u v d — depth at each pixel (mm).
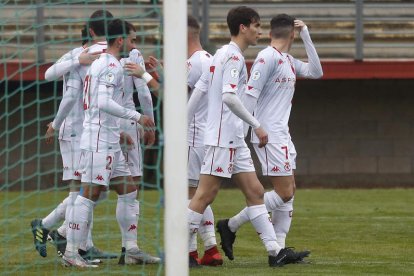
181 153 16781
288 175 25984
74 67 25656
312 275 23719
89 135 24703
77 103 26188
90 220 25203
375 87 53562
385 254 28141
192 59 26125
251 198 25172
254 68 25375
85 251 25469
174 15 16828
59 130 26438
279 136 25812
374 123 53625
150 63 23500
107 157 24750
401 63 52438
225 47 24781
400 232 33562
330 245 30188
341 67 52469
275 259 25203
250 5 54406
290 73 25906
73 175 25781
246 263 26125
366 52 54594
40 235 25859
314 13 54750
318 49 54500
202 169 24797
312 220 37188
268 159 25828
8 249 28234
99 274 23531
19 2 36812
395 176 53719
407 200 45250
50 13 38750
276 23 25953
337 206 42438
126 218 25328
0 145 49312
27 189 48906
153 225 31641
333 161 53562
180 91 16812
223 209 41094
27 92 48844
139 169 25891
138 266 24969
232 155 24672
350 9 54781
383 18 54812
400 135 53719
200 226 25578
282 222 26578
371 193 49062
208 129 24672
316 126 53469
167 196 16750
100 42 25281
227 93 23875
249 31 24562
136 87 25109
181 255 16703
